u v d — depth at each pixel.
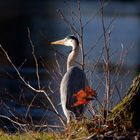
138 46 41.56
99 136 9.28
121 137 9.12
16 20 66.62
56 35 48.75
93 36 45.97
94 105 12.06
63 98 12.04
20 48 41.44
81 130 10.01
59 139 10.27
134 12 81.75
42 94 20.47
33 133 11.44
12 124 15.19
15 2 76.31
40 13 76.38
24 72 29.25
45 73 28.80
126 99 10.05
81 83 12.22
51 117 15.97
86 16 65.31
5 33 52.66
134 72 28.44
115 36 48.62
